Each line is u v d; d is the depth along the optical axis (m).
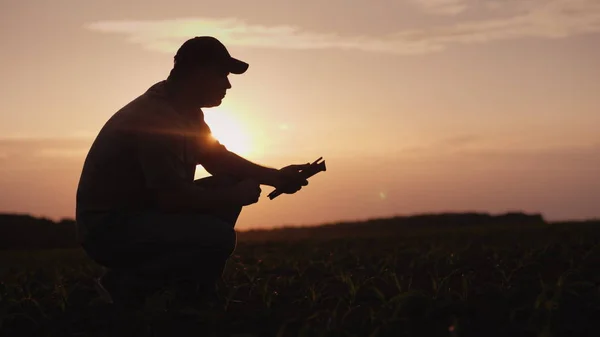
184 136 4.02
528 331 3.11
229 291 4.55
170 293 4.02
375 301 4.14
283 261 6.72
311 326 3.41
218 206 4.08
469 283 4.30
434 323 3.35
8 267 7.50
